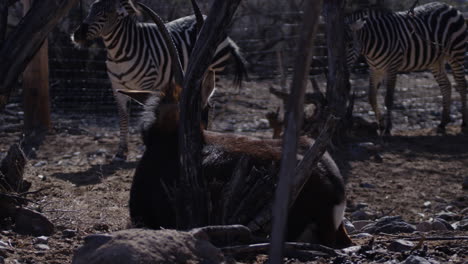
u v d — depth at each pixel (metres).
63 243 4.89
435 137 12.66
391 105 12.90
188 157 4.29
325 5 10.67
